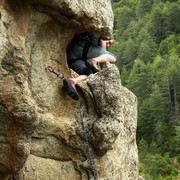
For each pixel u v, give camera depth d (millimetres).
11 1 5492
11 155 5719
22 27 5656
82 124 6559
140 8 127938
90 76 6742
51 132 6383
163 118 75938
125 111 7832
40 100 6309
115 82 6680
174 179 56875
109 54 7199
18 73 5352
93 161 6672
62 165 6629
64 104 6594
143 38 108375
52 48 6562
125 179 7453
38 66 6305
